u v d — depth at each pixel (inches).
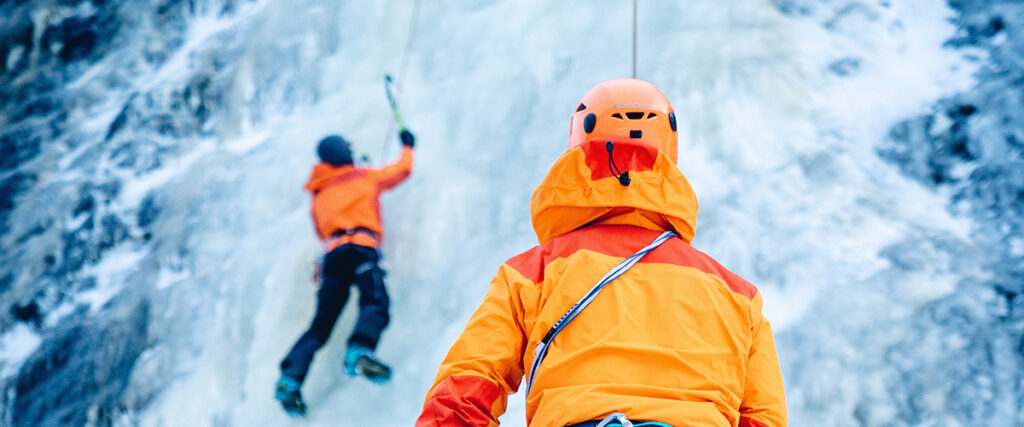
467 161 188.7
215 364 181.0
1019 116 155.7
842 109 169.5
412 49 227.6
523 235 168.2
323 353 164.9
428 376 153.3
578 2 210.1
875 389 121.8
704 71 177.6
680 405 56.5
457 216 177.6
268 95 250.2
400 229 179.0
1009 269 131.6
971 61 172.7
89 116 298.4
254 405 168.2
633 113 70.0
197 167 240.2
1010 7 178.1
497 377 60.9
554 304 60.9
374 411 152.9
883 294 131.6
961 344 123.3
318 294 156.9
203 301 196.4
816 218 148.9
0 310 238.1
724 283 62.7
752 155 163.3
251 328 182.9
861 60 178.5
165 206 239.0
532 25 209.5
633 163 64.3
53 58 335.6
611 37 196.7
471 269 167.3
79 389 202.7
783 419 61.0
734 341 60.4
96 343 209.8
